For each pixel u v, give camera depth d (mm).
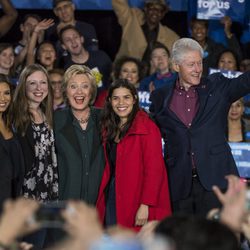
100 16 27047
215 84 15812
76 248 5695
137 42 25547
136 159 16016
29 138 16297
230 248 6145
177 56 15695
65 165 16344
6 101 16312
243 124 20688
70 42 23797
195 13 25625
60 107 21391
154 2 25453
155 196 15875
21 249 8195
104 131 16297
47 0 26719
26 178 16281
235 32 26406
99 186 16312
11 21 25547
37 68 16656
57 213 6723
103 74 24125
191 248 6137
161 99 16203
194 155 15609
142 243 5656
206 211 15672
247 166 20156
